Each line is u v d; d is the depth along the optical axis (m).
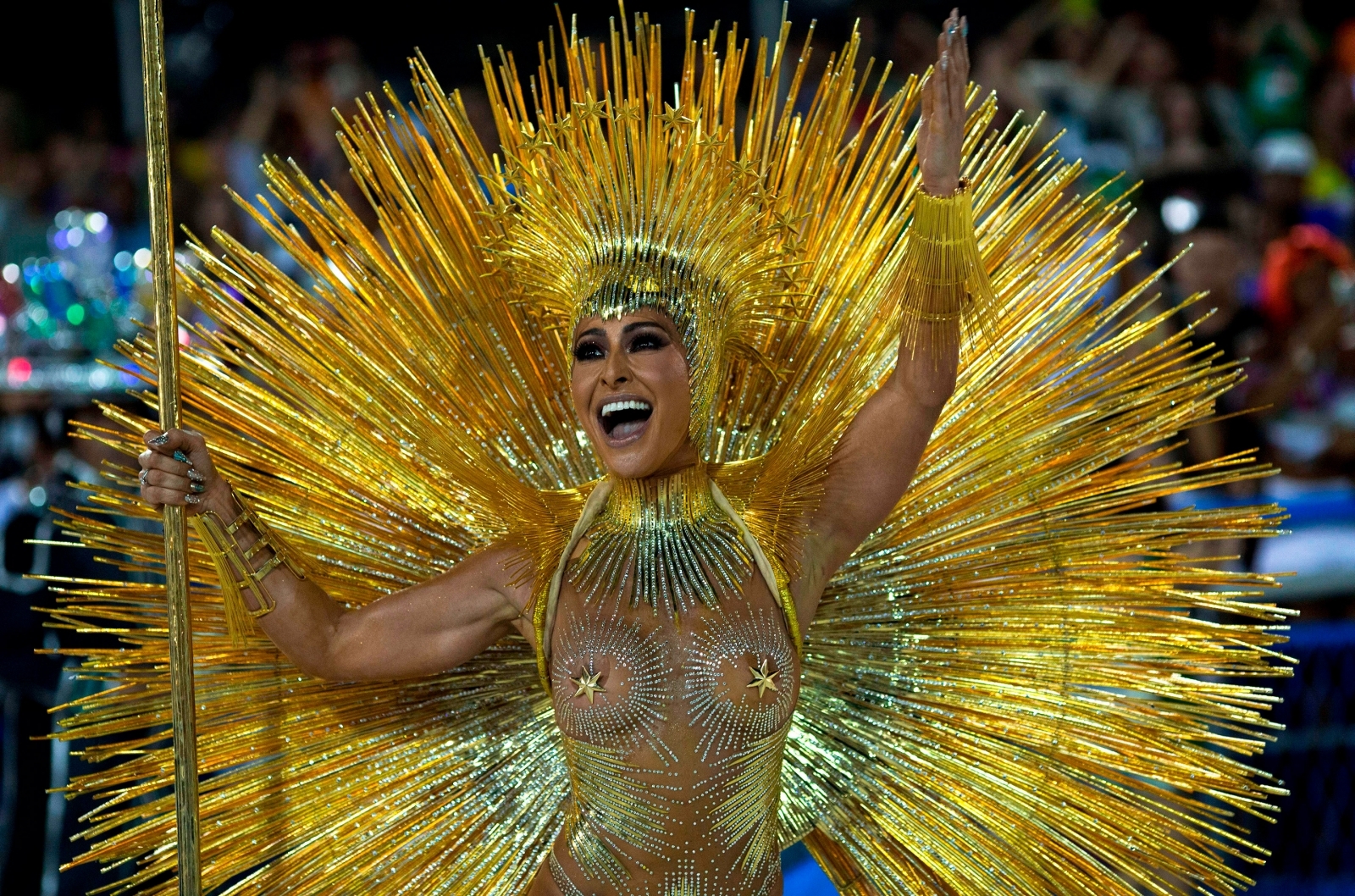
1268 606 5.49
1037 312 5.59
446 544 5.66
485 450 5.69
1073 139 14.30
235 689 5.53
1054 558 5.60
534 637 5.10
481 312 5.68
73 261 10.04
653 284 4.92
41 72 15.87
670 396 4.89
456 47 15.32
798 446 5.21
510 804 5.61
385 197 5.62
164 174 4.91
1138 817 5.53
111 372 9.29
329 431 5.65
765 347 5.67
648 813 4.91
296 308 5.62
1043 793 5.57
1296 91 16.08
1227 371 10.29
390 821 5.58
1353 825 8.75
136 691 5.66
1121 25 15.41
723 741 4.88
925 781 5.61
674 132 5.07
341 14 15.55
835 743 5.61
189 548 5.46
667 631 4.93
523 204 5.12
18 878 7.52
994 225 5.56
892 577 5.62
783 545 5.07
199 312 10.09
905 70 14.24
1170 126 14.56
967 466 5.61
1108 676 5.57
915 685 5.62
